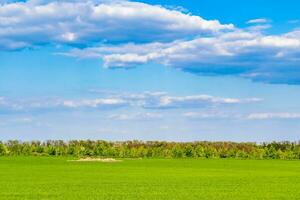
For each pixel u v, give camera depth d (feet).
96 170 293.23
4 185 206.59
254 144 514.27
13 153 495.41
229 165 360.07
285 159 482.28
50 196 174.09
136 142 513.45
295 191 193.98
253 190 196.03
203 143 511.40
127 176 254.47
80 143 506.48
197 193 184.85
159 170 298.56
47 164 345.72
